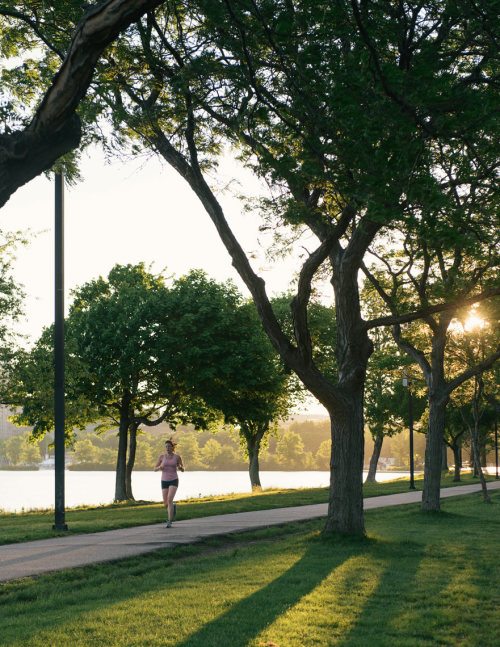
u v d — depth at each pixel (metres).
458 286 15.76
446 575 9.30
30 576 8.83
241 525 15.48
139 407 36.69
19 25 9.17
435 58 5.76
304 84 6.16
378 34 6.92
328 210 12.10
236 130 8.92
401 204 5.47
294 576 8.95
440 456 20.09
